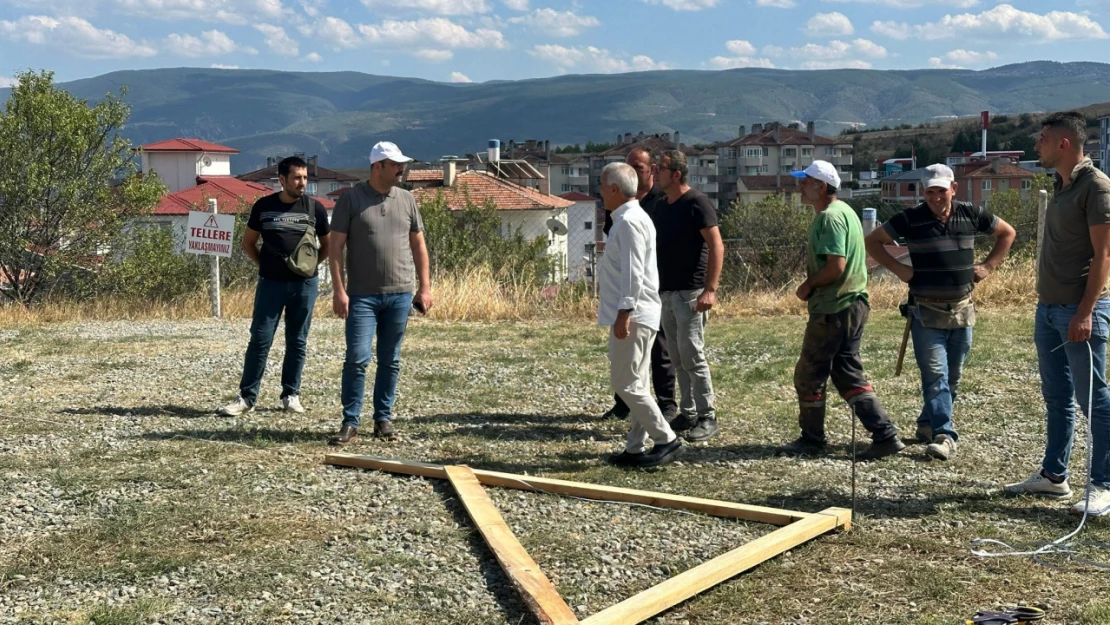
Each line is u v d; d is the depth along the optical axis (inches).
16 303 629.3
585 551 184.5
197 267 788.0
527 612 158.1
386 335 276.5
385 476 234.8
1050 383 214.8
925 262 255.1
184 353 434.6
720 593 165.2
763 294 624.1
